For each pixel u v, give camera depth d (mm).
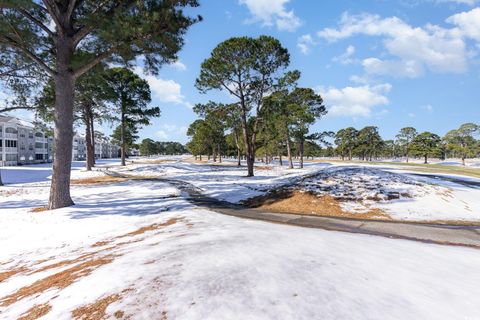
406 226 9703
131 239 7457
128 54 12938
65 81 12914
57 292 4070
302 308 3145
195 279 3898
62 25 12695
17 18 11281
